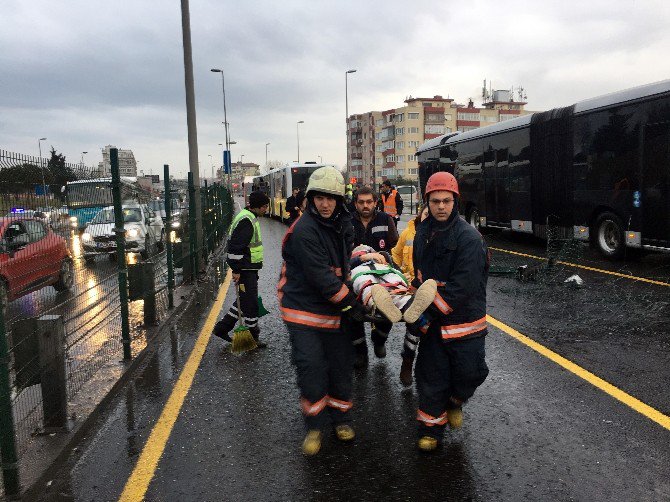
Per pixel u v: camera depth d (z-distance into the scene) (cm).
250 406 472
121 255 573
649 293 855
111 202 574
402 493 333
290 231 383
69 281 472
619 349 592
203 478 356
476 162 1798
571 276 980
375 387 504
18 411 400
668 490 328
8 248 379
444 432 412
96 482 353
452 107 10144
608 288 907
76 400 468
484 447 387
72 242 487
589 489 331
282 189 3048
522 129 1504
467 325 364
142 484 349
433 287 352
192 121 1283
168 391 511
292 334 383
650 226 1095
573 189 1301
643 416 427
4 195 366
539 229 1452
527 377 519
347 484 345
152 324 733
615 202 1175
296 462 375
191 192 1118
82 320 583
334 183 365
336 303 367
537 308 791
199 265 1212
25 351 384
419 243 386
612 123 1176
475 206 1816
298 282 382
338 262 380
